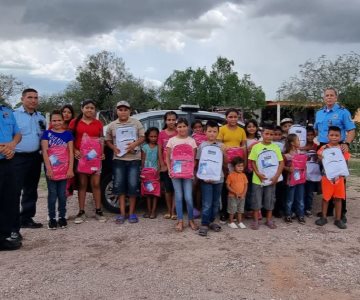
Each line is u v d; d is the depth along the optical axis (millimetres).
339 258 4465
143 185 5891
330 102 5973
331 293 3646
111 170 6172
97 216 5922
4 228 4680
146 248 4719
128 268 4141
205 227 5262
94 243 4895
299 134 6066
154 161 5910
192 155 5367
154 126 6484
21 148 5285
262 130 5691
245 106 34219
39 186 8938
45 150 5375
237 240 5020
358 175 10836
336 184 5660
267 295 3590
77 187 5918
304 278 3941
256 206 5516
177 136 5488
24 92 5387
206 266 4191
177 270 4090
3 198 4715
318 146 6230
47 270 4086
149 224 5695
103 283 3795
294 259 4410
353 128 5910
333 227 5676
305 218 6125
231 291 3654
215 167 5223
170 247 4750
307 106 23344
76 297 3529
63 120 5555
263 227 5609
